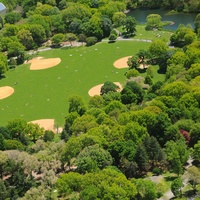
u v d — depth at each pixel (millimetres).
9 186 193750
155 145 192750
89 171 185250
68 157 199375
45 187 184750
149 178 187625
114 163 194875
